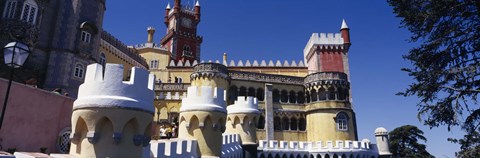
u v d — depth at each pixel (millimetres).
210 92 19312
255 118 31984
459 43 21094
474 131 20203
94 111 9336
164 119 44188
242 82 54312
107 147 9328
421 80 21750
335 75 55219
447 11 21219
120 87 9789
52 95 18328
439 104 20891
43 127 17500
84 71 34875
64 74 32562
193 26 85812
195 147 17766
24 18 30984
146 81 10578
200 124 18375
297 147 46844
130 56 55281
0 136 14945
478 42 20875
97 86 9664
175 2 84375
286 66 67438
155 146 12133
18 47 10211
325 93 54594
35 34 31375
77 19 34875
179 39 81000
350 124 53250
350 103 55969
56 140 18359
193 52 82125
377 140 54406
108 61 48031
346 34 65750
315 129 53188
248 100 32188
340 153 46750
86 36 35688
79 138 9562
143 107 9992
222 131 19453
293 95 57312
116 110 9406
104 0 39031
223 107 19641
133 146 9750
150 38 70062
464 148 20672
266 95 54469
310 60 68562
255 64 67312
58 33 33438
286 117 55156
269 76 56656
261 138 51719
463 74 20000
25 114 16422
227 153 22781
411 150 66812
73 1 35031
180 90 50594
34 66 30875
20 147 15930
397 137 70000
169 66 63469
